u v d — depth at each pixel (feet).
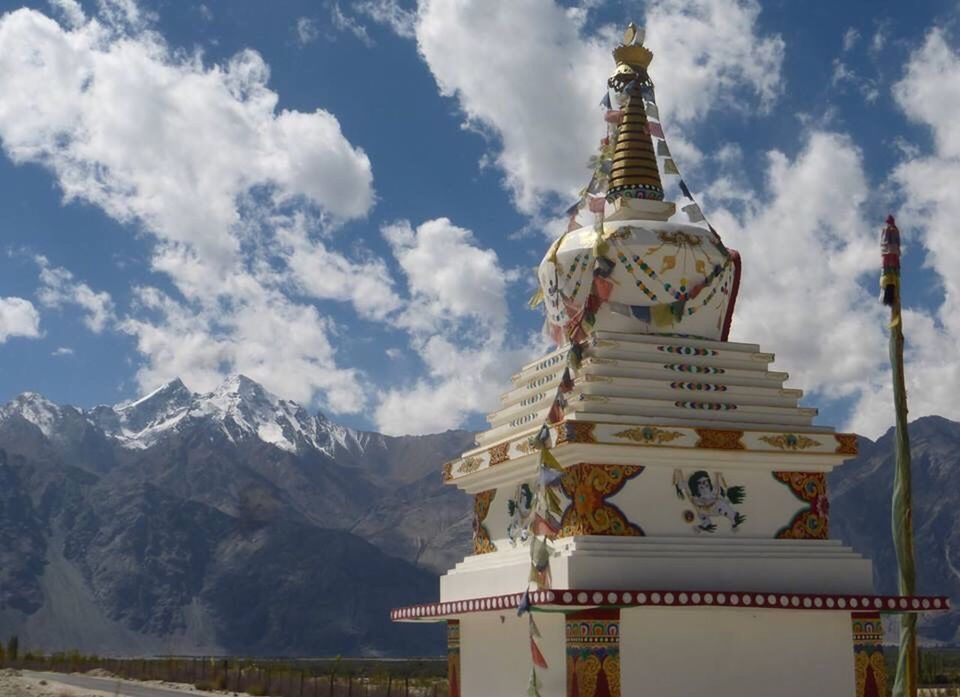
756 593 61.98
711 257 73.46
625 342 68.64
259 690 223.30
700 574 63.87
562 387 64.13
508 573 68.74
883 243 57.00
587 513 63.82
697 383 68.23
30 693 199.82
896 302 56.44
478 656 73.36
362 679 298.76
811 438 67.31
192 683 250.57
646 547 63.77
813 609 63.10
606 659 61.41
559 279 75.10
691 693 62.80
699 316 73.51
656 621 63.05
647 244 72.38
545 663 59.52
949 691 206.69
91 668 322.14
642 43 79.66
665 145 77.66
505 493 72.84
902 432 55.62
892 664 160.97
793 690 64.54
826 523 67.92
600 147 77.56
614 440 63.31
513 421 74.84
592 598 59.41
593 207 71.20
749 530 66.23
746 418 68.03
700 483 65.98
